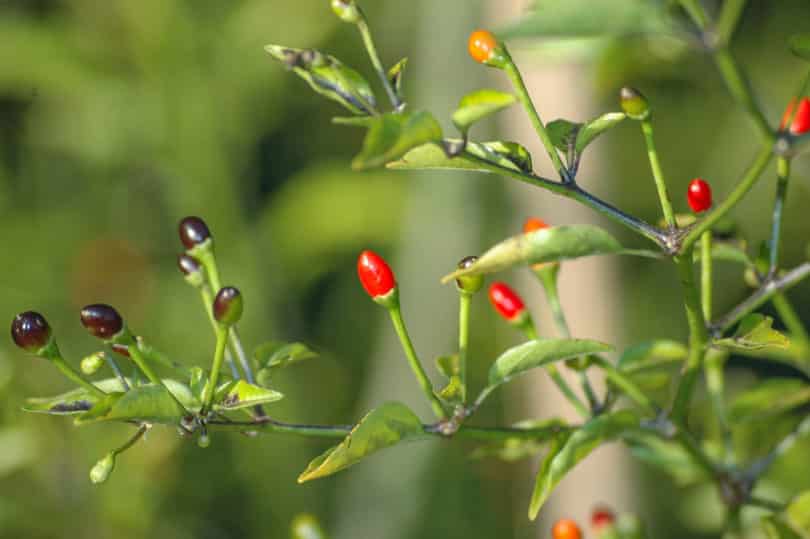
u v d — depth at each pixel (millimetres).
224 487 6855
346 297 8820
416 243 8039
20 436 4852
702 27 1955
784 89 6883
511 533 7543
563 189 2350
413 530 7496
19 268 7664
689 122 7527
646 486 6039
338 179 8211
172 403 2324
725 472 3094
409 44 8578
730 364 7988
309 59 2348
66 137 7996
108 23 7848
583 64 4684
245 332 7633
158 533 5980
